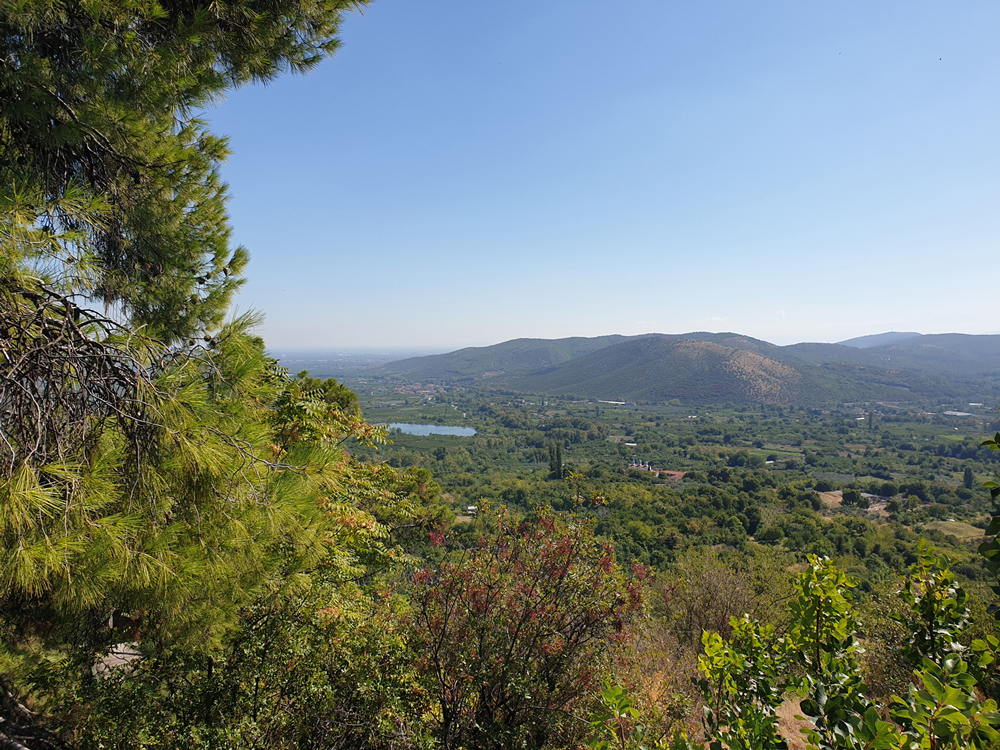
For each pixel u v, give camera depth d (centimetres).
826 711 159
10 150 291
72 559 193
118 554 198
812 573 217
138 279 375
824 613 212
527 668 418
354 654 445
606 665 444
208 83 377
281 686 407
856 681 179
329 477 274
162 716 366
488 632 427
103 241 347
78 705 351
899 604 796
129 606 243
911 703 137
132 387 211
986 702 128
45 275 216
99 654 357
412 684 433
